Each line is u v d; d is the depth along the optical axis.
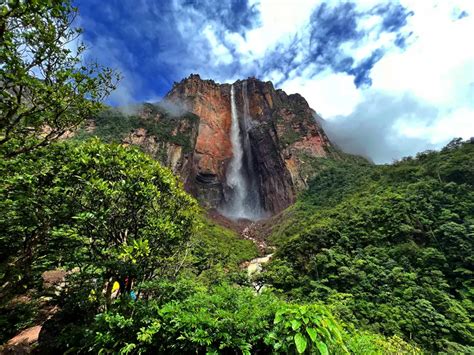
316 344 2.61
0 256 5.53
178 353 3.21
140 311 3.77
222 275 14.30
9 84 4.26
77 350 4.17
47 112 4.70
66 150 5.21
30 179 4.62
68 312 5.34
